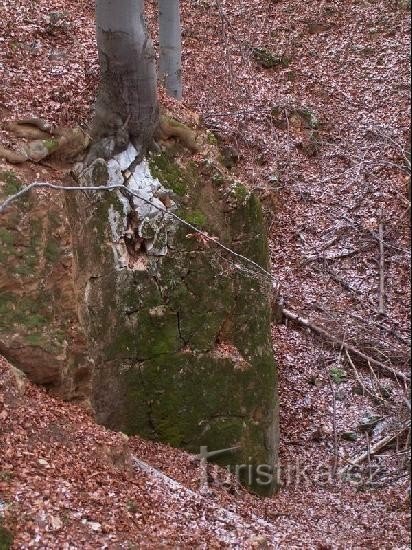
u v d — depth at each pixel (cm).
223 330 676
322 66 1359
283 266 1064
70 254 583
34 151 593
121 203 636
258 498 655
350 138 1252
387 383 890
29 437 493
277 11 1430
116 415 636
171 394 650
